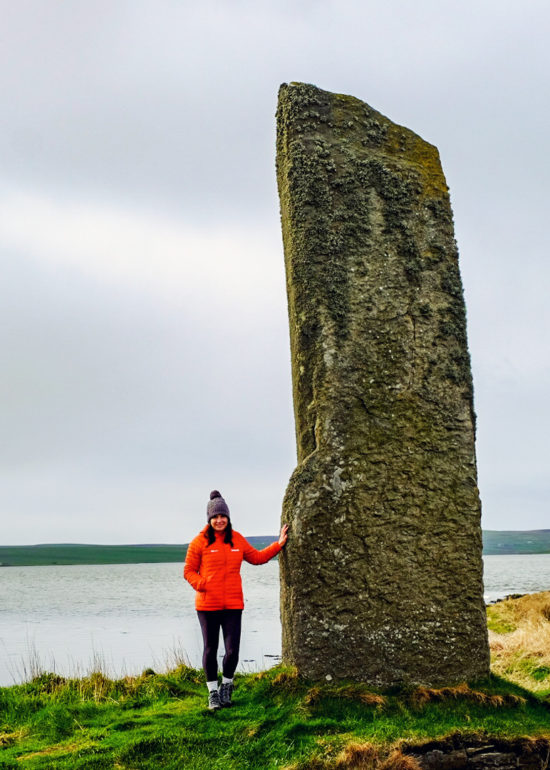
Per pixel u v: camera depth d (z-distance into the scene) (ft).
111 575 299.17
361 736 20.06
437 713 21.53
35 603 128.26
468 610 23.66
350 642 22.88
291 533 23.53
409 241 25.99
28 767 18.81
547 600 49.39
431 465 24.38
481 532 24.39
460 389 25.26
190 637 70.33
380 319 25.21
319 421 24.25
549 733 20.72
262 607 108.27
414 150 27.37
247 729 20.62
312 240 25.45
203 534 24.00
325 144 26.32
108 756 19.31
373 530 23.58
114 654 56.44
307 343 25.00
